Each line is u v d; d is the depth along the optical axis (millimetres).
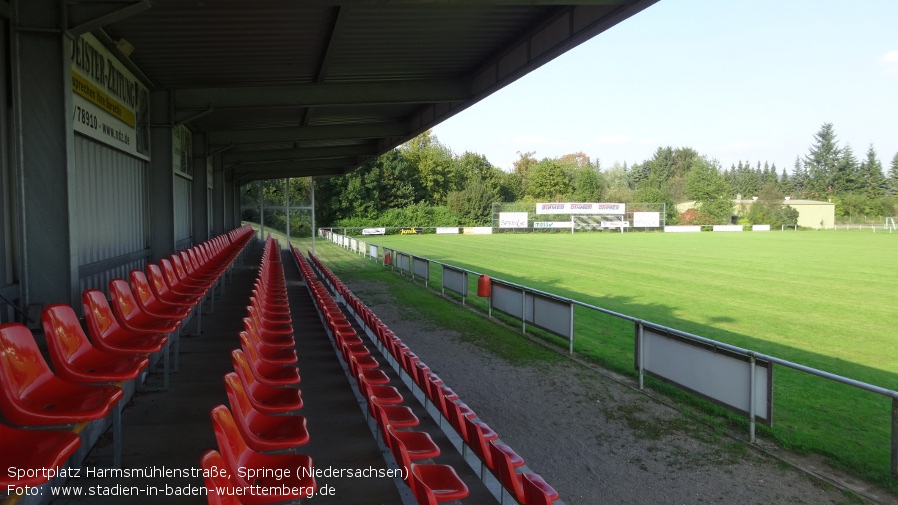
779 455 5215
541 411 6258
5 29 5512
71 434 2541
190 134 15227
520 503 3258
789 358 8781
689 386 6312
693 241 40750
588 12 7293
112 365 3469
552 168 73750
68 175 5547
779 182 92625
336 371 6527
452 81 11930
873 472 4863
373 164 56469
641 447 5324
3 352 2852
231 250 14172
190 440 4074
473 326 10969
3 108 5508
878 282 18016
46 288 5547
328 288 14562
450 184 63594
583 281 18312
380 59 10133
